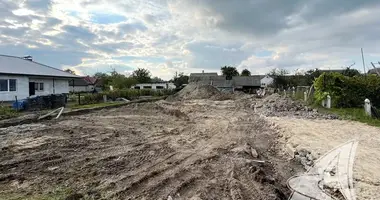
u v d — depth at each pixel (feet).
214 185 16.57
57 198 14.43
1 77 62.90
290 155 23.56
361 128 30.76
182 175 18.38
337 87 52.70
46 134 30.63
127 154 23.09
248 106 65.51
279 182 17.60
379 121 35.40
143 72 212.23
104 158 21.72
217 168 19.92
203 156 22.81
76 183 16.61
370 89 50.88
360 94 51.31
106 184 16.43
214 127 37.47
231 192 15.44
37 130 32.65
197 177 17.97
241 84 203.51
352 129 30.27
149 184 16.72
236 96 105.91
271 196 14.96
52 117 44.19
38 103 54.39
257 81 204.74
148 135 31.65
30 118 40.65
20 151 23.54
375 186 14.93
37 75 72.49
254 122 40.86
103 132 32.45
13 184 16.40
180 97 101.14
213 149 25.17
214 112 55.21
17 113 46.01
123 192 15.40
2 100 62.90
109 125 37.70
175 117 47.88
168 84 195.31
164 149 25.02
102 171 18.79
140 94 110.73
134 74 209.77
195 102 75.51
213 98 93.04
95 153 23.29
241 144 27.43
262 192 15.49
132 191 15.66
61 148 24.72
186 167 19.94
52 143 26.45
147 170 19.13
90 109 54.75
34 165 19.93
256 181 17.11
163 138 30.14
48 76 77.00
